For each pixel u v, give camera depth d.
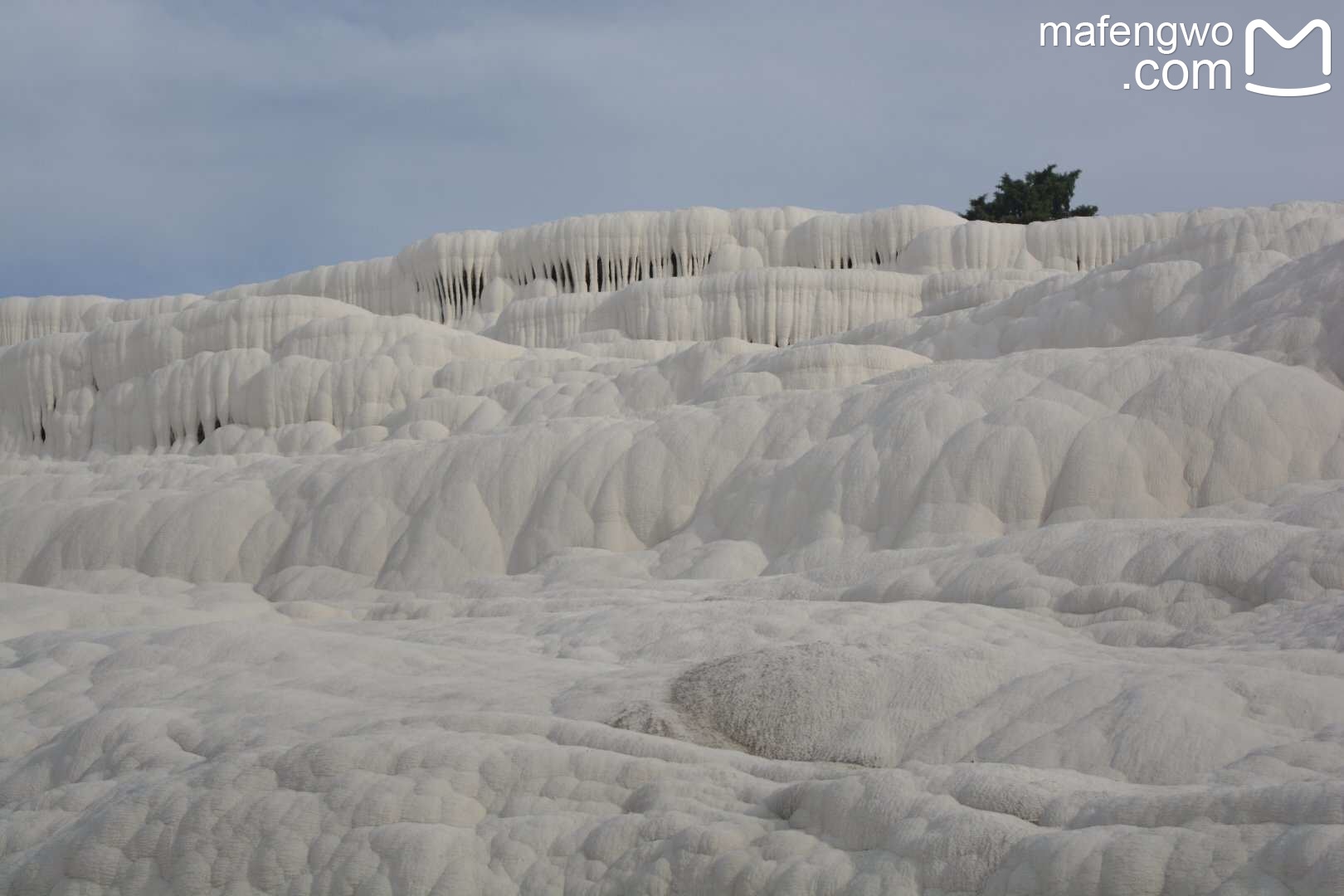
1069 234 51.06
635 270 59.59
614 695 10.77
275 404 42.22
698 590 19.31
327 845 8.36
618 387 36.66
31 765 11.21
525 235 60.97
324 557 28.08
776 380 31.70
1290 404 21.88
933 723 9.54
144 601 19.72
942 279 49.09
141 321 49.84
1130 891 6.32
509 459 27.91
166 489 32.47
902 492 23.30
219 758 9.31
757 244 58.44
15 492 34.59
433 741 8.94
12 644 15.25
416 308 62.72
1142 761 8.34
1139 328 32.69
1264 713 8.70
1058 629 13.99
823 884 7.09
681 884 7.49
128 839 8.77
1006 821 6.96
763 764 8.64
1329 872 5.95
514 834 8.16
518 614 19.17
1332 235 34.94
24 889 8.84
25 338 65.75
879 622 13.93
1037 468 22.48
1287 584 13.12
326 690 12.14
